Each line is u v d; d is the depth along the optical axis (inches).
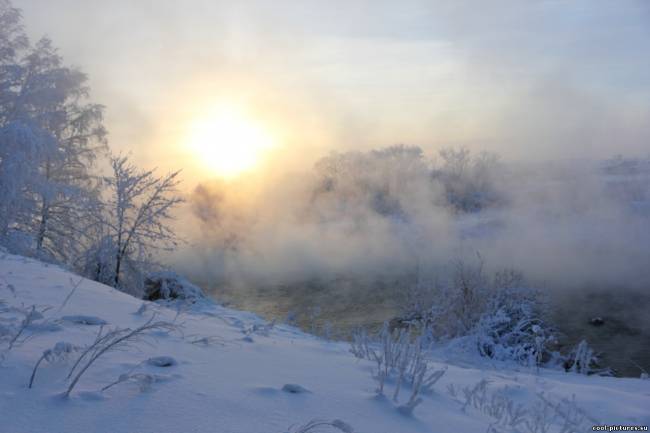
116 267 610.5
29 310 148.8
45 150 625.3
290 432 84.0
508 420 139.5
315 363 143.3
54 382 90.4
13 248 590.9
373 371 143.6
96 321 148.9
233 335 172.7
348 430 88.1
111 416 79.8
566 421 144.3
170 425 79.6
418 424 104.8
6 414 74.9
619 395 209.3
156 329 152.3
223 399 94.6
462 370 229.5
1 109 665.0
